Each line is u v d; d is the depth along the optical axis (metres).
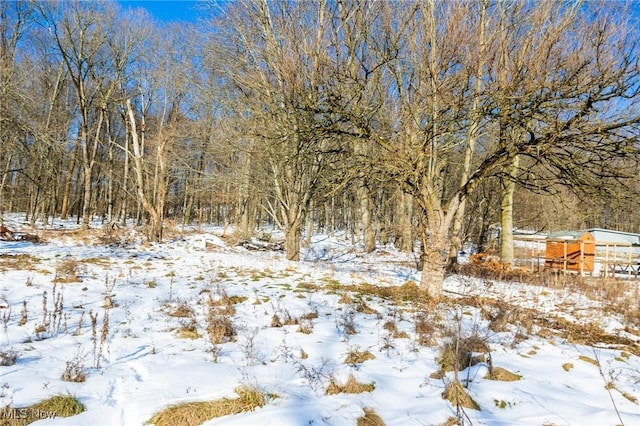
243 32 14.55
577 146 7.45
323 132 8.88
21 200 30.61
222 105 16.53
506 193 15.09
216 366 4.17
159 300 7.32
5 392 3.25
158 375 3.86
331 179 9.99
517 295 10.34
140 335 5.29
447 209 9.15
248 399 3.35
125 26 25.47
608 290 11.23
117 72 25.58
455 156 15.18
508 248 15.07
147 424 3.01
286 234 16.39
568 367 4.86
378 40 10.53
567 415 3.47
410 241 22.61
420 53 8.75
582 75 7.02
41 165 23.84
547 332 6.66
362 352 4.81
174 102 25.12
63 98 28.00
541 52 7.22
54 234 18.80
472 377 4.24
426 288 9.16
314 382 3.90
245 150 14.80
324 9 12.80
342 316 6.61
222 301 7.31
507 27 8.34
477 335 5.32
